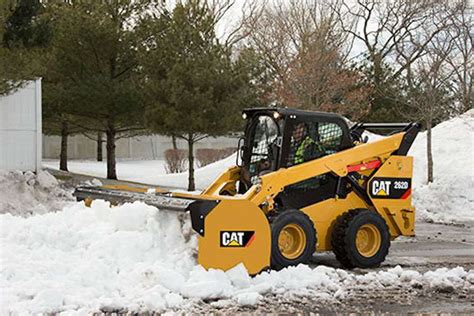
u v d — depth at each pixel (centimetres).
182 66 2003
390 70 3281
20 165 1812
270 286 806
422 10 3600
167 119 2000
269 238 860
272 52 2988
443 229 1513
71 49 2102
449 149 2288
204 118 2012
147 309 709
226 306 741
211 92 2006
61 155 2519
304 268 873
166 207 846
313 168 958
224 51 2119
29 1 1535
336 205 992
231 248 833
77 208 980
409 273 891
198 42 2084
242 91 2077
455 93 2972
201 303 750
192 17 2138
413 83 2705
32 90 1825
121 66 2191
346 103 2605
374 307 755
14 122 1806
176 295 745
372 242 984
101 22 2103
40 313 676
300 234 913
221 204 830
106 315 684
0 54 1452
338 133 1010
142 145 4338
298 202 967
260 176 961
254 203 868
